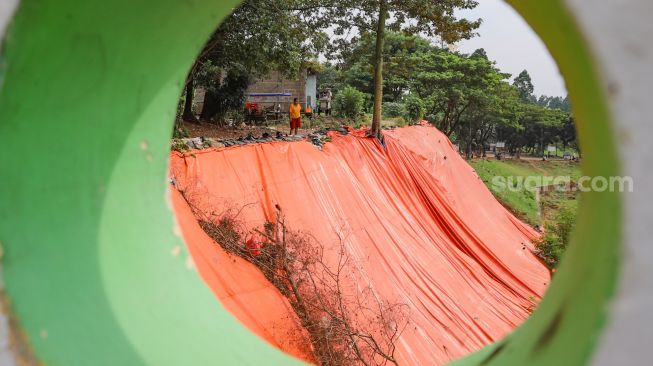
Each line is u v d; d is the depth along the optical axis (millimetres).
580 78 1770
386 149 15367
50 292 1919
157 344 2398
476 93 31469
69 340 1907
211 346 2820
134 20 2271
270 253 7719
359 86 40469
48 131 2006
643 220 1417
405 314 8398
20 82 1768
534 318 2623
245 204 8594
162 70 2775
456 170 20531
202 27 2910
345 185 11766
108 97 2383
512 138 55719
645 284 1430
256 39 12805
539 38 2250
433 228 14266
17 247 1819
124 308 2320
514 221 21141
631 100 1399
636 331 1446
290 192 9844
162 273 2846
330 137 13562
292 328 6195
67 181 2158
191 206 7594
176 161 8305
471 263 13648
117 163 2578
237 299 6105
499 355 2625
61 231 2090
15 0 1593
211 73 16156
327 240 9453
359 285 8633
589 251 1935
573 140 55188
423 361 7551
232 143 10133
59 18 1806
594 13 1399
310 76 30391
